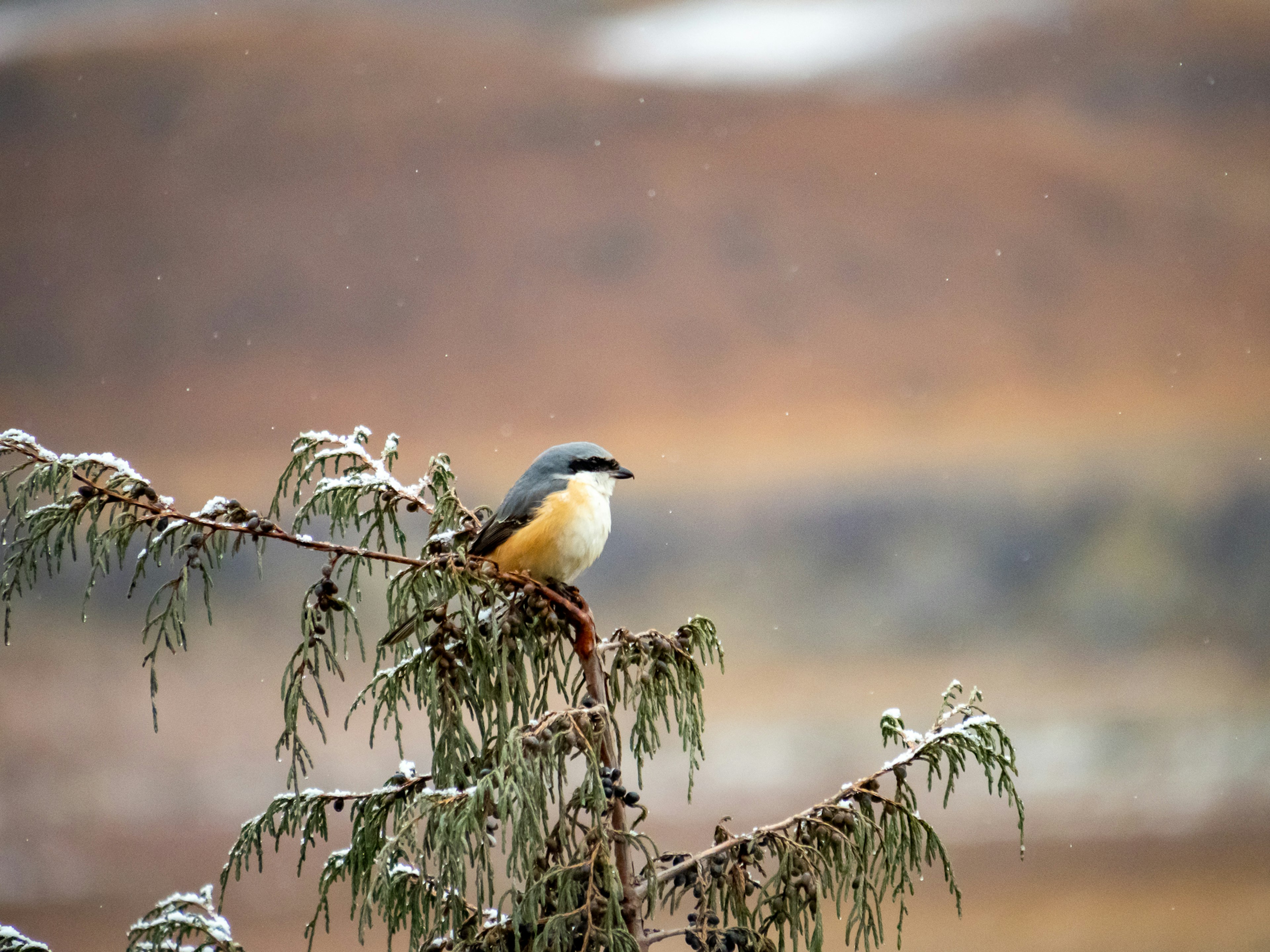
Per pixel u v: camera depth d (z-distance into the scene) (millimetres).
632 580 41000
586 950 4844
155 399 62781
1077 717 30078
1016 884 20516
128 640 34938
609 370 64062
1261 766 26203
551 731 5008
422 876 4949
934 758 5363
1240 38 96188
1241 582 38500
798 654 36156
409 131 82938
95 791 26234
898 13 113375
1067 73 95875
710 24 117250
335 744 28281
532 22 116562
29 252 72312
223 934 5195
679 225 74375
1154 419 53656
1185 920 19031
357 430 5535
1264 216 75438
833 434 55188
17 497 4961
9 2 101750
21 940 5441
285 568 37219
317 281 71125
